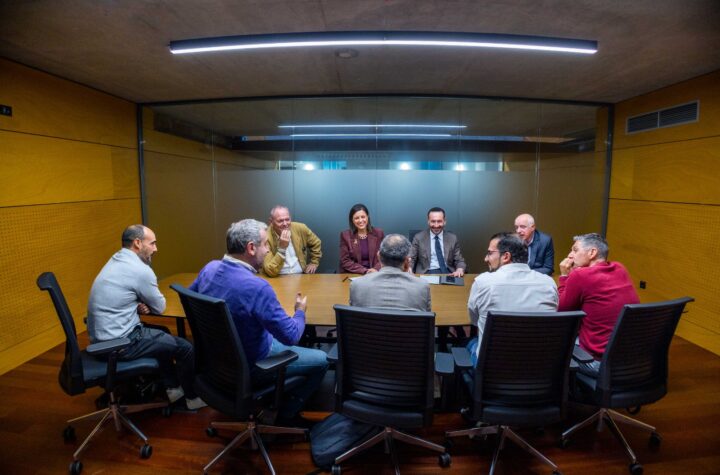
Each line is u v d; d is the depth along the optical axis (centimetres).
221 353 171
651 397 176
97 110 389
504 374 163
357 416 167
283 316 179
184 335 266
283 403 208
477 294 185
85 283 371
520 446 198
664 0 206
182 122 460
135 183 453
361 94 430
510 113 444
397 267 184
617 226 437
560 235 463
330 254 473
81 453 189
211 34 254
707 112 327
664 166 372
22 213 305
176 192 470
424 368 158
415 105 443
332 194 465
